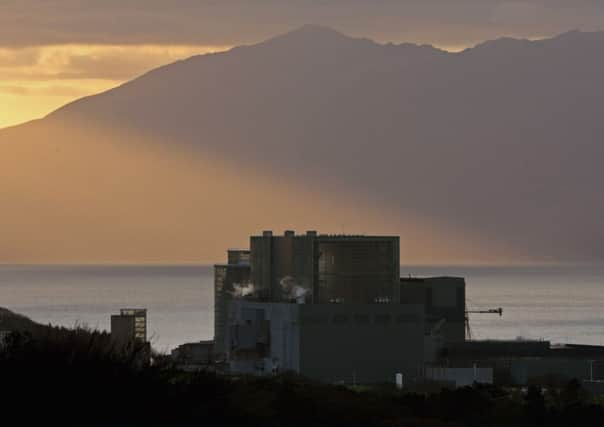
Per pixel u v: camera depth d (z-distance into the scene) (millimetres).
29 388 135625
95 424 137375
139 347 144375
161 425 140500
